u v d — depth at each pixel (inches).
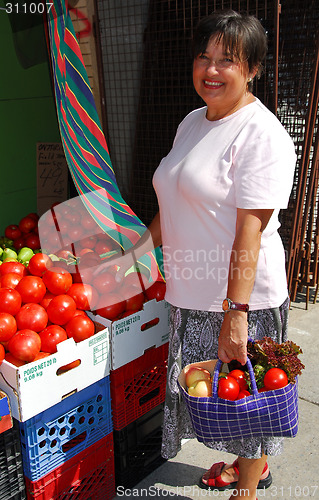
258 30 68.7
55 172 154.6
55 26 91.0
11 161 145.6
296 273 169.2
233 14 68.7
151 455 100.3
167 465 102.6
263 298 77.4
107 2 165.9
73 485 85.7
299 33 141.9
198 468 101.7
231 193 71.4
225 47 67.2
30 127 148.0
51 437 80.0
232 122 72.1
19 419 73.9
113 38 174.7
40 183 152.7
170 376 83.4
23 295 88.0
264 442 80.2
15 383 72.8
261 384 73.1
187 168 74.0
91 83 168.6
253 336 79.4
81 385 81.6
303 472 100.9
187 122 82.1
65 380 78.8
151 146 175.8
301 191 152.8
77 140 96.7
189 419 88.6
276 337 81.1
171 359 83.3
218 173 71.5
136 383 94.3
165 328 95.0
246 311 70.2
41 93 148.3
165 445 87.3
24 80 143.3
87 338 82.2
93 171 99.2
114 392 89.1
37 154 150.3
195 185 72.8
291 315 162.9
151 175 177.0
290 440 109.8
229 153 70.9
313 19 139.3
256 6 125.4
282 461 103.9
